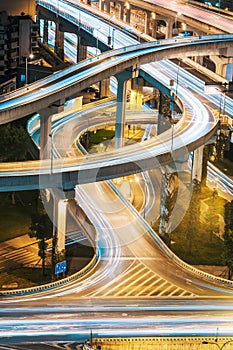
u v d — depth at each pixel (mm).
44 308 110250
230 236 125562
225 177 178250
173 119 195375
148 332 103250
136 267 126750
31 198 155000
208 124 174500
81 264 127500
